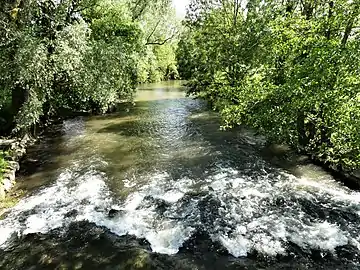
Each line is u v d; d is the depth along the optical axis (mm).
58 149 15047
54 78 14258
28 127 15188
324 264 6754
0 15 11797
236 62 18234
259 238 7715
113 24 22062
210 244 7555
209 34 20938
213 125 19688
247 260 6957
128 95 24219
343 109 9109
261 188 10414
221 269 6691
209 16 21141
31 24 12641
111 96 17062
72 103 21891
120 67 17844
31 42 11781
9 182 10797
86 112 24266
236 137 16641
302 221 8375
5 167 11375
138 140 16578
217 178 11344
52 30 13156
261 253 7168
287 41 11555
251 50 17094
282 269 6645
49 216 8883
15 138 14148
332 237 7645
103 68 16266
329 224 8195
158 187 10711
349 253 7070
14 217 8820
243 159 13234
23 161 13211
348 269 6582
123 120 21969
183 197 9961
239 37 18406
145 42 26547
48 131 18609
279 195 9875
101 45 16547
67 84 15805
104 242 7691
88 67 15336
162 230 8172
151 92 40344
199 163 12938
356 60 8555
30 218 8766
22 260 7047
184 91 40844
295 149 13750
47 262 6973
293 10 13969
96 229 8242
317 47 9609
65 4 13883
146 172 12086
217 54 20203
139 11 29078
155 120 21781
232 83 18484
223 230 8109
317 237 7668
